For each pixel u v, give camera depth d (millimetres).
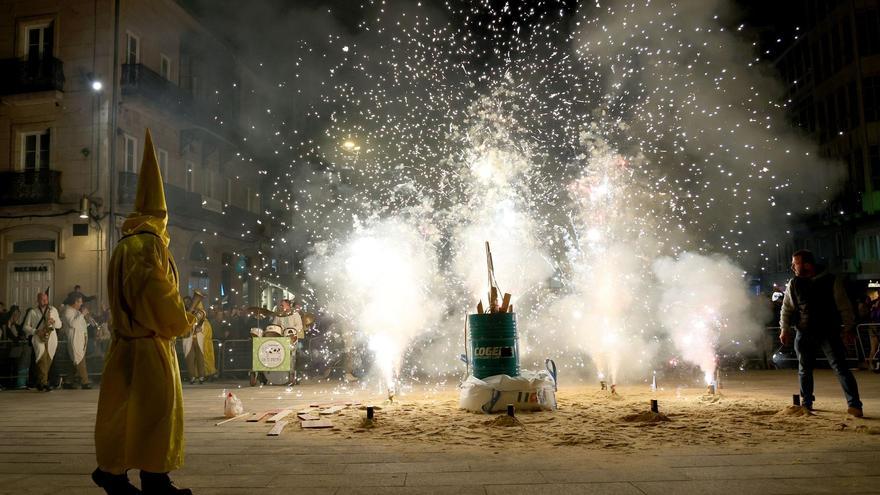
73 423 7285
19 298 18562
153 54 20750
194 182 23094
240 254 26031
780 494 3656
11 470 4719
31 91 18578
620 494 3699
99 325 13977
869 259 26375
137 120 19719
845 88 27422
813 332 6406
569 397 8273
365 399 8836
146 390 3357
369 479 4188
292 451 5234
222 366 14250
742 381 10484
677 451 4879
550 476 4148
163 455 3320
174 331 3506
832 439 5242
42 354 12000
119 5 18859
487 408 6891
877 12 26391
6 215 18547
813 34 29594
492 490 3832
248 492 3910
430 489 3891
